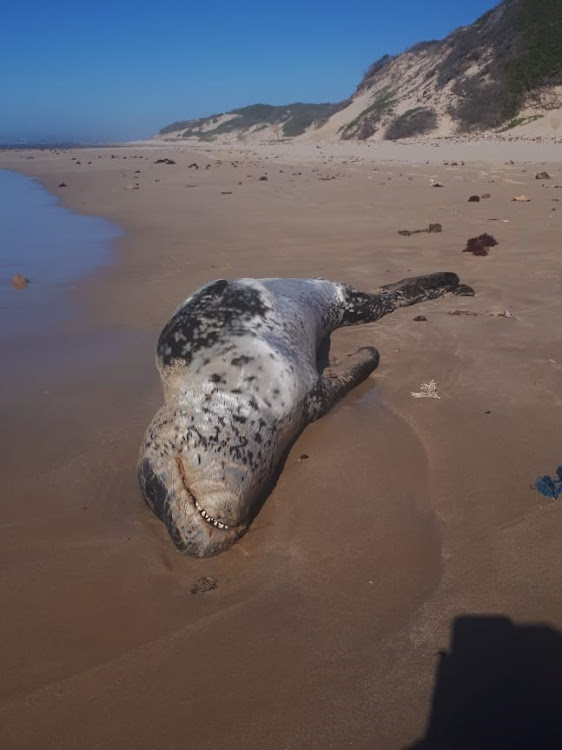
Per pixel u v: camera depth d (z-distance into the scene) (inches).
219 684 112.7
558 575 130.4
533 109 1348.4
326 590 134.1
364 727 102.7
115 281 358.6
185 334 207.5
